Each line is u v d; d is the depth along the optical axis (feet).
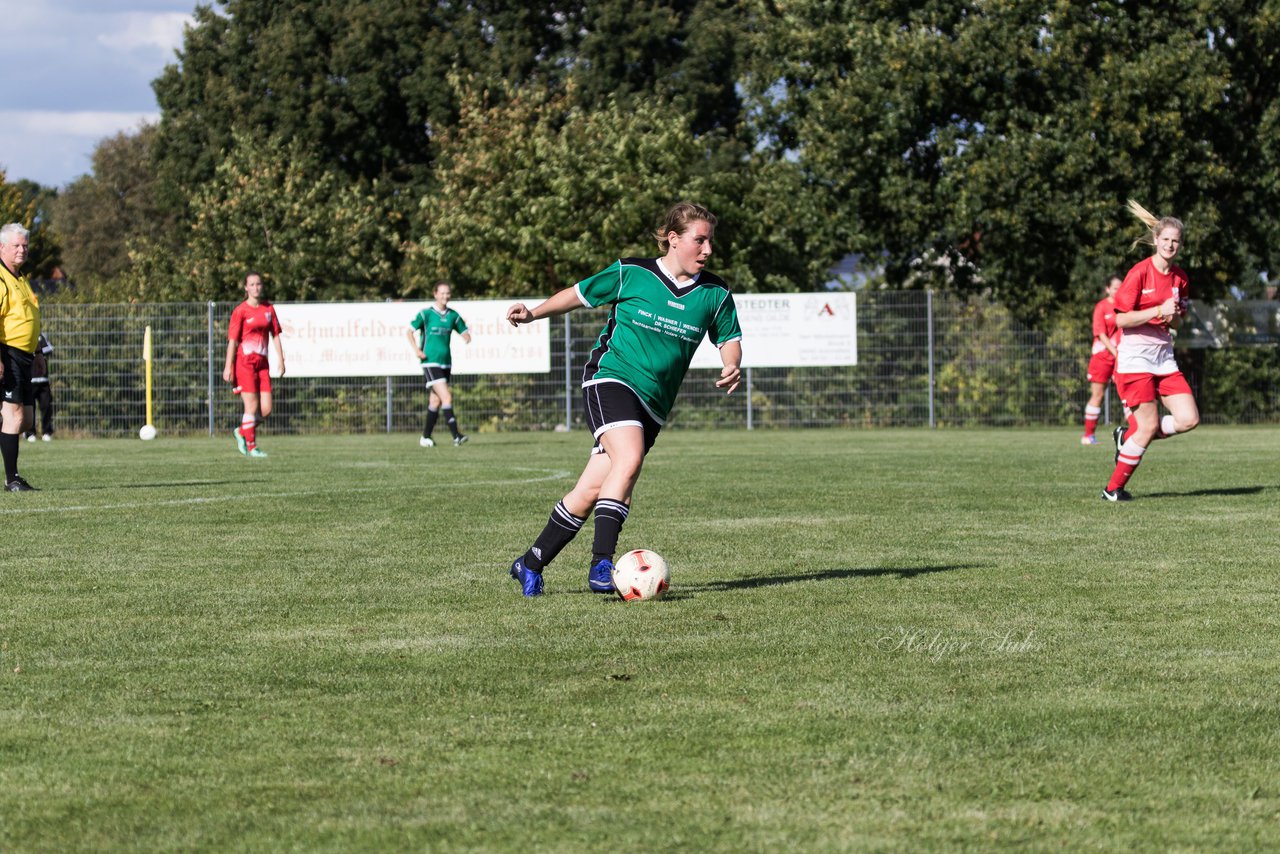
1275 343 203.92
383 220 290.35
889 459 122.21
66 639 38.06
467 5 306.96
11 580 49.73
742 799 23.27
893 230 227.61
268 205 268.00
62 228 495.00
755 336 196.65
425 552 57.62
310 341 195.21
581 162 225.97
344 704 30.14
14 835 21.70
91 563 54.34
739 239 226.79
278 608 43.27
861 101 214.48
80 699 30.76
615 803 23.08
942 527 66.44
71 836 21.65
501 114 261.85
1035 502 79.36
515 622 40.45
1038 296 211.20
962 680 32.27
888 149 217.56
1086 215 204.64
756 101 239.09
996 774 24.68
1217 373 203.92
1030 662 34.35
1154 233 77.92
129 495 86.17
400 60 300.61
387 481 98.07
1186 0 204.03
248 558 55.77
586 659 34.88
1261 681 32.17
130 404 197.16
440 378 153.48
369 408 198.08
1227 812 22.62
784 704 29.89
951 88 213.66
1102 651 35.78
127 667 34.24
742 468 110.22
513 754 26.05
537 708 29.66
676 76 299.58
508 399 198.49
